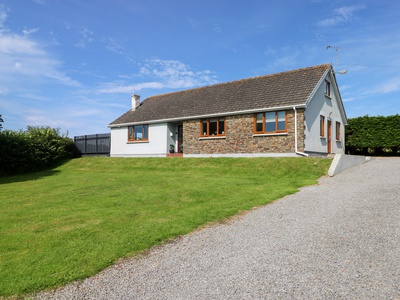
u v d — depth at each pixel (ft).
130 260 16.06
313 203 27.78
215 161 60.34
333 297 11.75
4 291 12.79
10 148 67.36
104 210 26.21
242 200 29.25
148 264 15.49
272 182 40.34
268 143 61.72
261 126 62.95
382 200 27.50
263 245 17.63
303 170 47.52
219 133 69.26
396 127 75.31
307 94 59.26
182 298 12.05
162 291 12.69
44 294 12.67
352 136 81.76
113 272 14.65
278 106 59.36
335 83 73.15
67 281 13.70
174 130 80.12
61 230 20.81
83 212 25.66
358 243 17.40
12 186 45.06
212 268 14.78
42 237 19.43
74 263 15.46
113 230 20.59
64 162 82.79
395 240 17.65
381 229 19.67
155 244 18.31
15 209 27.84
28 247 17.76
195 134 73.10
